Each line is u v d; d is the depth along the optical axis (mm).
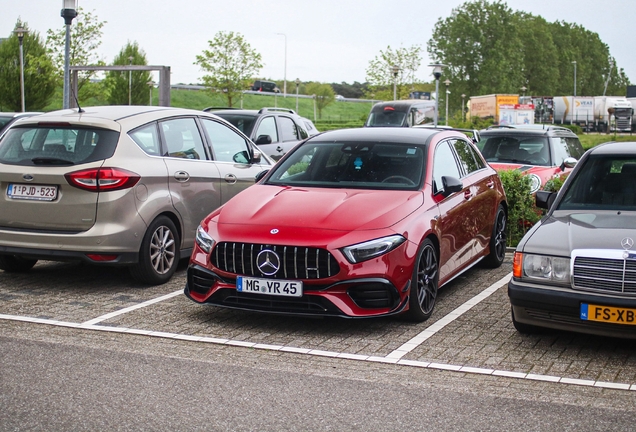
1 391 4711
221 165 8906
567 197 6707
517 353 5660
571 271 5551
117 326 6312
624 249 5469
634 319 5324
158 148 8023
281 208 6512
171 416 4324
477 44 87438
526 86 102125
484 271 8812
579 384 4969
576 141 13383
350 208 6391
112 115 7855
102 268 8828
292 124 16609
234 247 6188
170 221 8016
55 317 6578
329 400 4609
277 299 6090
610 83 140375
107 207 7312
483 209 8227
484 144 12773
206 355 5535
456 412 4422
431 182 7047
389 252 6078
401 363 5387
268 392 4738
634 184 6625
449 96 88312
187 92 93812
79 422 4223
